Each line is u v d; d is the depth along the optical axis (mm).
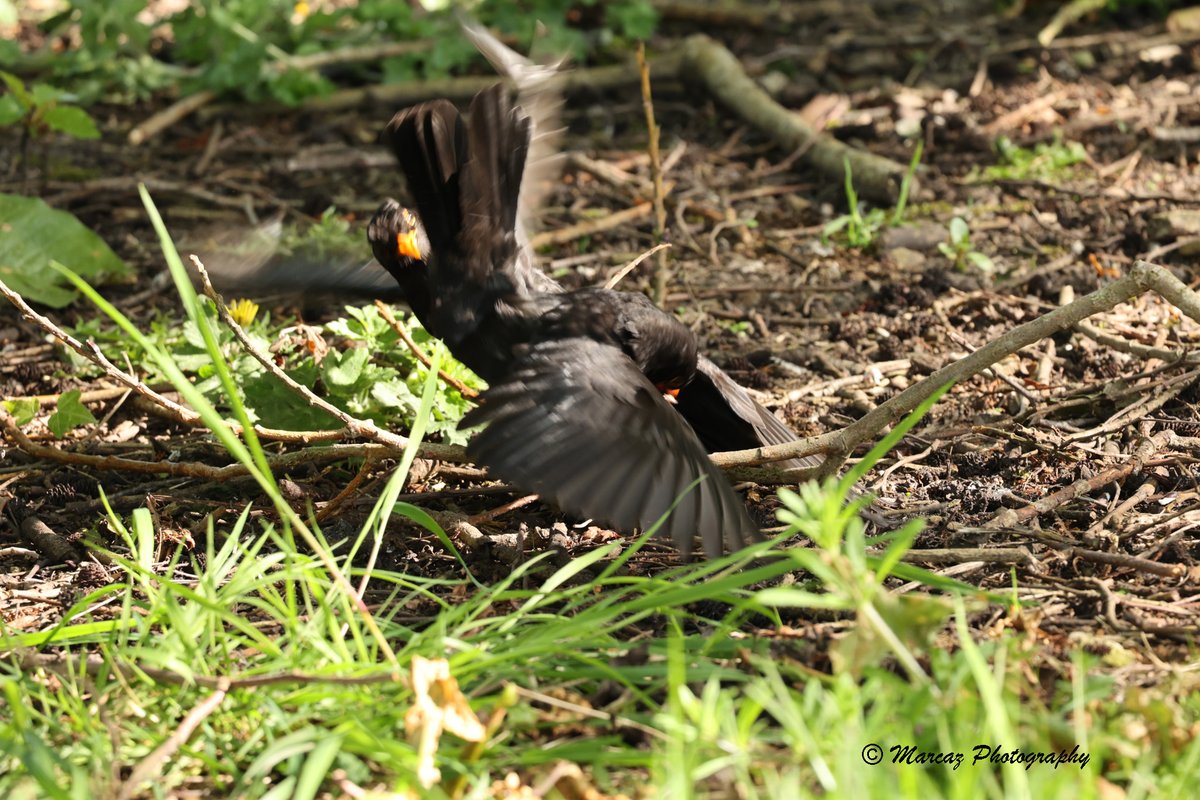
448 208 8680
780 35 18922
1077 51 17844
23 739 6215
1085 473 9422
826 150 15352
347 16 19062
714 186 15203
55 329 8555
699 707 5902
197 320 6680
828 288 12883
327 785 6223
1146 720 6141
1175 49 17797
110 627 7297
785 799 5453
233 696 6668
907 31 18766
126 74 17516
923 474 9703
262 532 9242
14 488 9922
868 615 6031
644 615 7023
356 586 8500
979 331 12008
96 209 14703
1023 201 14320
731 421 9328
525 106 9219
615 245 13961
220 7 17219
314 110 17234
